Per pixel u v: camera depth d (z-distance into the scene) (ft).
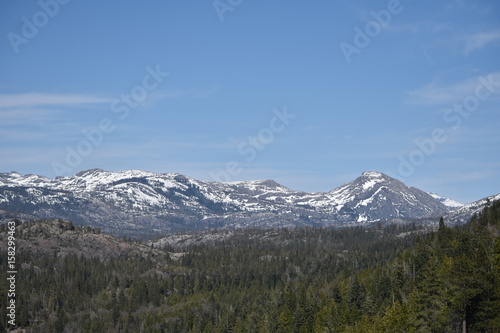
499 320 492.54
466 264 509.76
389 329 609.83
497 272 513.04
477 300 504.43
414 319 586.86
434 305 560.61
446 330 539.70
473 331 512.22
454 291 511.81
